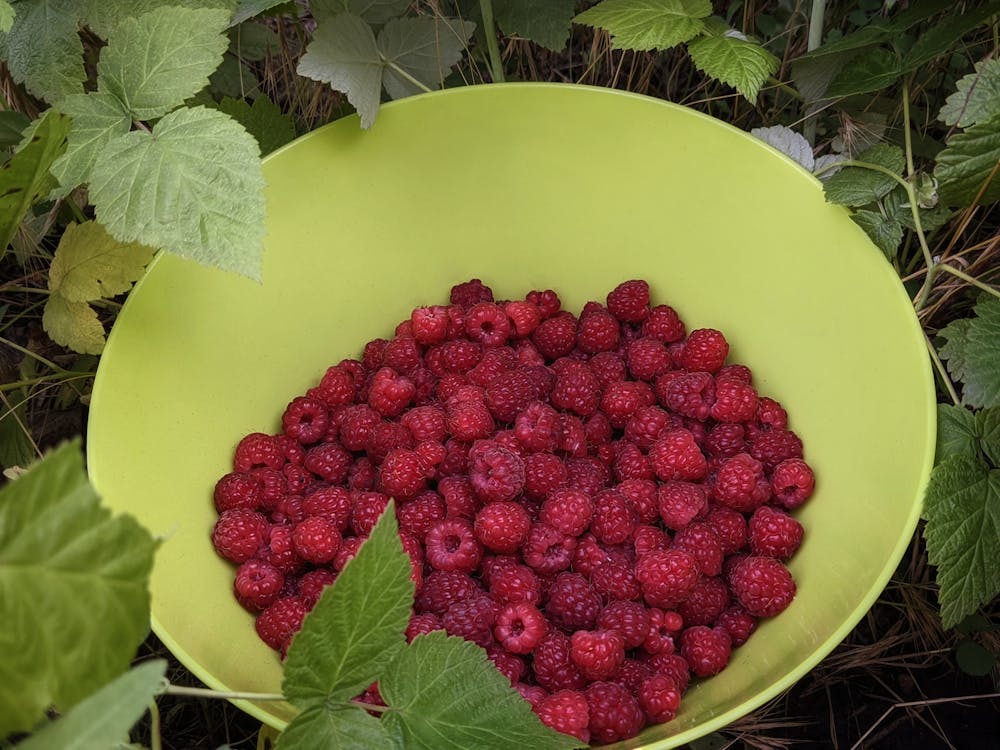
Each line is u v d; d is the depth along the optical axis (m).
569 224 0.35
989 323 0.26
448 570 0.29
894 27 0.30
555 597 0.28
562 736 0.20
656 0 0.31
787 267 0.31
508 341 0.35
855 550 0.26
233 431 0.31
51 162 0.24
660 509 0.29
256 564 0.28
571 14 0.35
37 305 0.35
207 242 0.24
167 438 0.28
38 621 0.14
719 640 0.27
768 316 0.32
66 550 0.14
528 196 0.34
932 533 0.25
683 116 0.31
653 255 0.34
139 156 0.25
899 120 0.36
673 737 0.22
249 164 0.24
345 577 0.17
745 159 0.31
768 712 0.32
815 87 0.33
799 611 0.27
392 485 0.29
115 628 0.15
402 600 0.18
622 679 0.26
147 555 0.15
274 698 0.18
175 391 0.29
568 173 0.34
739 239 0.32
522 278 0.36
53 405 0.35
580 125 0.33
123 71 0.26
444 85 0.38
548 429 0.30
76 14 0.29
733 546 0.29
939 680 0.33
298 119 0.38
